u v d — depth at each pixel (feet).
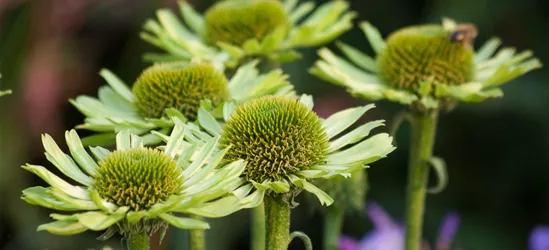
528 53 2.05
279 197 1.75
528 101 3.05
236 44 2.17
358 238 2.97
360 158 1.74
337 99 2.99
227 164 1.75
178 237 2.32
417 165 2.03
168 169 1.70
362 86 2.05
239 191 1.74
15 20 2.88
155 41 2.13
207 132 1.81
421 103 2.00
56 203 1.66
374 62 2.12
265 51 2.08
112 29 3.03
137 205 1.68
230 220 2.83
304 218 2.97
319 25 2.14
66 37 2.93
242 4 2.20
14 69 2.88
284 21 2.20
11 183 2.85
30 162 2.91
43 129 2.87
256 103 1.79
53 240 2.87
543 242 2.25
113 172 1.69
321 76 2.04
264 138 1.76
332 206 2.04
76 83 2.98
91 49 3.01
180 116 1.86
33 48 2.88
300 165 1.76
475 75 2.08
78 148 1.72
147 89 1.98
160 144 1.90
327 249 2.06
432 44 2.05
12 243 2.88
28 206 2.89
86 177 1.71
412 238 2.04
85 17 2.97
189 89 1.96
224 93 1.98
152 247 2.65
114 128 1.90
